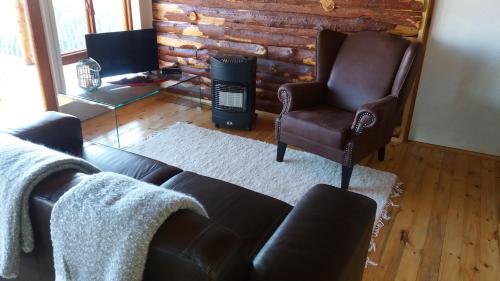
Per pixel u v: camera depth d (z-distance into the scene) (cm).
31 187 102
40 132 193
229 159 302
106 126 361
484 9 291
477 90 313
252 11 369
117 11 416
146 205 88
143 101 432
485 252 212
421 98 335
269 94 390
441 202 258
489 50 300
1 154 112
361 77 296
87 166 116
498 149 322
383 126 278
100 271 90
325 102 315
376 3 316
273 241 117
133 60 356
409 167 303
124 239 85
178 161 296
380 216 240
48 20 320
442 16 305
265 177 278
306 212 133
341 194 146
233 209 159
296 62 365
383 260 204
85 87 321
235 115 355
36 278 122
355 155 254
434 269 199
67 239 94
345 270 111
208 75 418
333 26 338
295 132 276
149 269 87
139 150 312
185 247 82
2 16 338
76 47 388
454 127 331
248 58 346
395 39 290
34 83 345
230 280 86
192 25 407
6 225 104
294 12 351
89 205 91
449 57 314
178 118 387
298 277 102
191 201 96
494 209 251
